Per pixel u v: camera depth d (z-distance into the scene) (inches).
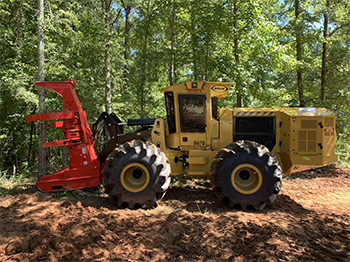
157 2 420.8
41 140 269.9
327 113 200.2
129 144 191.5
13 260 114.9
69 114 213.8
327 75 429.7
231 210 180.2
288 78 616.7
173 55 405.4
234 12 346.9
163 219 162.4
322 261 112.9
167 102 221.6
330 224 157.8
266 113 213.2
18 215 168.9
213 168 189.2
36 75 337.1
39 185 210.1
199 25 401.1
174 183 256.2
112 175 185.2
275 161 183.2
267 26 327.6
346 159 430.6
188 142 213.9
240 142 192.1
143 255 117.6
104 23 362.0
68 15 291.1
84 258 116.6
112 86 420.2
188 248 125.1
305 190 247.3
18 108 387.2
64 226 149.2
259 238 132.3
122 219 157.2
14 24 362.3
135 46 491.5
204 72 368.8
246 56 367.2
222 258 116.2
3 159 440.1
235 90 339.6
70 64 362.9
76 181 212.7
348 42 469.4
